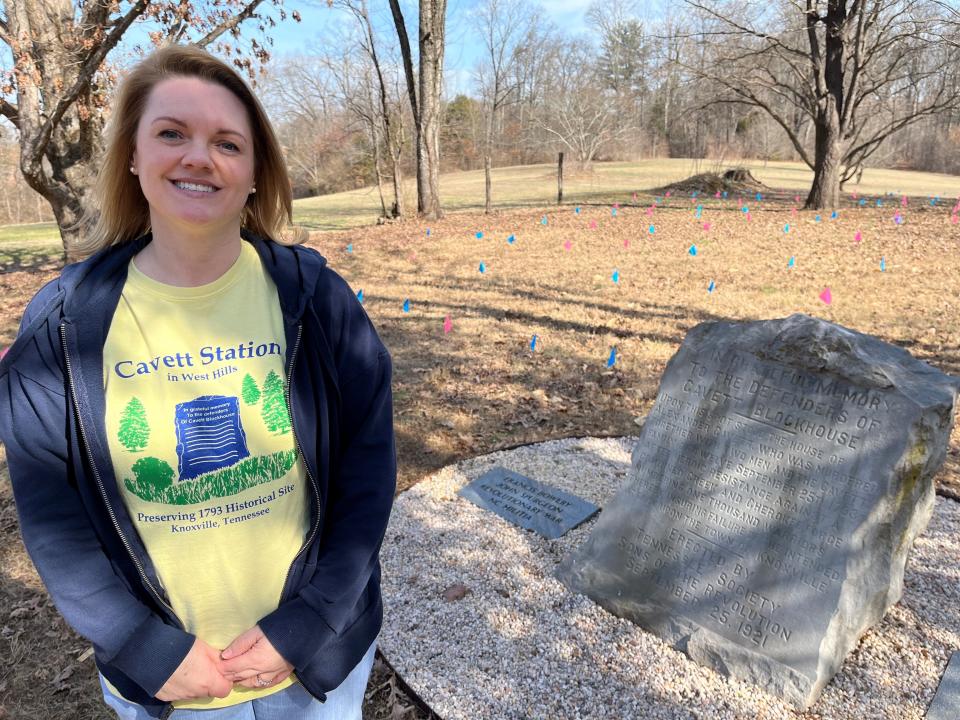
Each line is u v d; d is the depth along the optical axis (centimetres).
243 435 148
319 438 156
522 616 344
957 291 914
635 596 341
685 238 1499
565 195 2942
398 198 2161
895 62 2006
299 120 4472
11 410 134
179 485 145
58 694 314
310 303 154
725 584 319
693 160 4638
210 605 154
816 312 853
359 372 161
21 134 1262
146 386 142
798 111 3844
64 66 1203
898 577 318
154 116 136
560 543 399
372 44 1998
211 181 139
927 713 280
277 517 155
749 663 300
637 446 362
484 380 668
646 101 5919
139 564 146
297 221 2370
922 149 5025
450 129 5241
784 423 313
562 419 577
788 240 1420
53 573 137
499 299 991
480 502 443
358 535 158
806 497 303
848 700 288
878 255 1200
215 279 149
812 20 1872
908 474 286
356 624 168
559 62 4831
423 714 292
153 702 153
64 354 136
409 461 517
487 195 2222
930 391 287
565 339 781
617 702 293
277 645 146
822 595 293
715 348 339
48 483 139
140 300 144
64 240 1420
